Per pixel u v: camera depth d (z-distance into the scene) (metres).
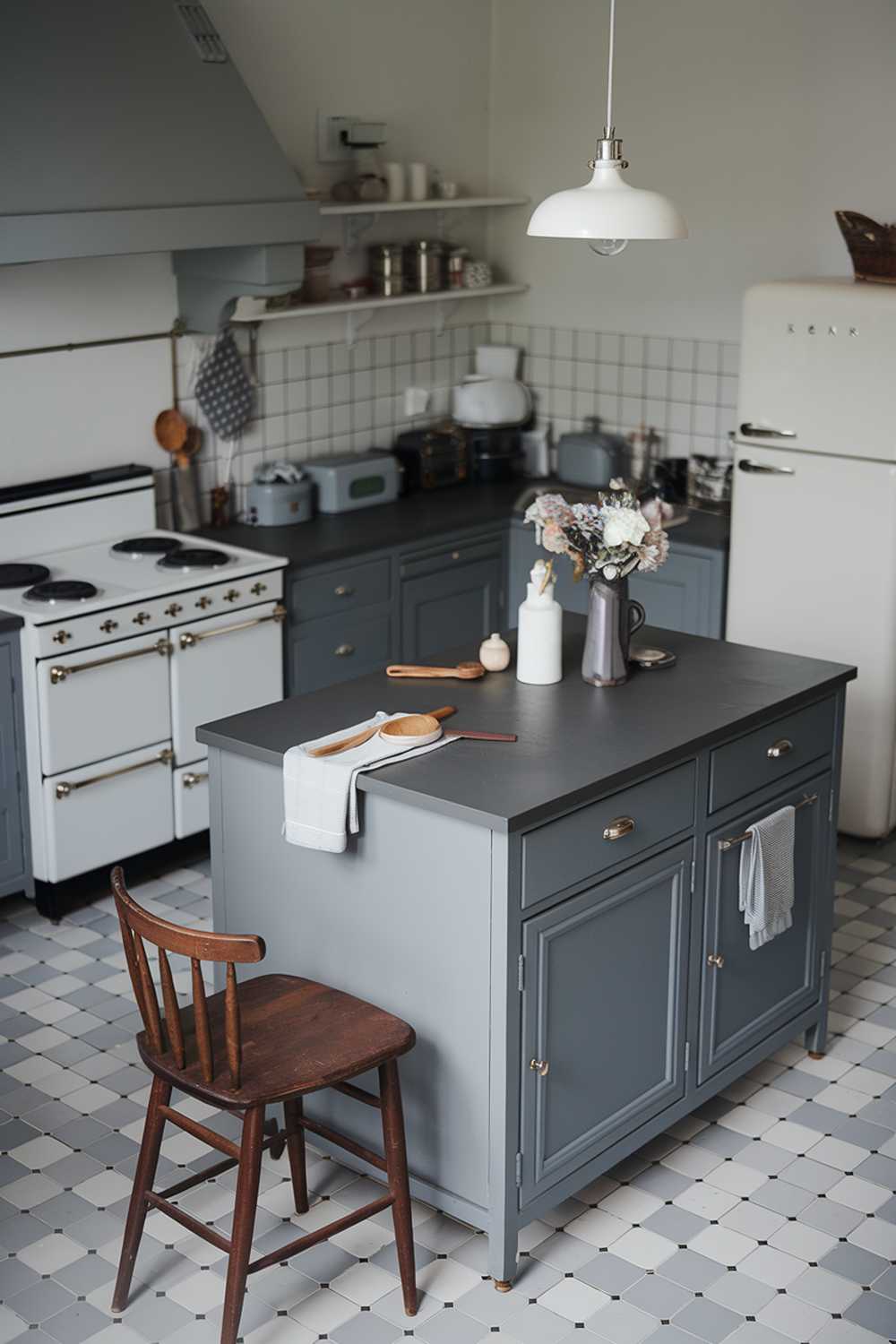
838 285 4.79
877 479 4.77
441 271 5.96
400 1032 2.88
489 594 5.84
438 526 5.52
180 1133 3.55
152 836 4.71
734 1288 3.05
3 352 4.68
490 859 2.86
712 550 5.27
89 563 4.82
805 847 3.72
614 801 3.07
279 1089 2.68
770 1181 3.39
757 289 4.86
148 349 5.10
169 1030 2.73
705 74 5.54
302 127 5.47
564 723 3.33
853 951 4.43
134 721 4.57
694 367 5.85
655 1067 3.37
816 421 4.84
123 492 5.05
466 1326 2.94
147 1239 3.19
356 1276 3.08
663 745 3.19
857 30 5.14
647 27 5.66
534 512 3.50
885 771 5.03
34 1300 3.01
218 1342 2.90
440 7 5.87
